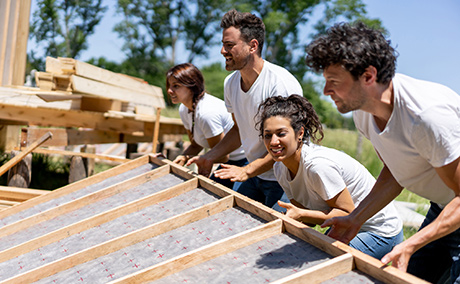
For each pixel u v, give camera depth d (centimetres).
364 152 1058
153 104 601
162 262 200
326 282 182
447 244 227
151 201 285
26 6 710
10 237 276
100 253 230
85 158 634
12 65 696
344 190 242
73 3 2778
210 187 292
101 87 532
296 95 248
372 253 259
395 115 182
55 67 534
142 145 999
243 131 333
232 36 290
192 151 418
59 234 258
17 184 500
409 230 490
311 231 213
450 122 175
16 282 214
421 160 196
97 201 306
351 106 179
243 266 201
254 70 301
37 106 504
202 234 238
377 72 171
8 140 707
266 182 327
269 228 223
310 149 249
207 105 374
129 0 2948
